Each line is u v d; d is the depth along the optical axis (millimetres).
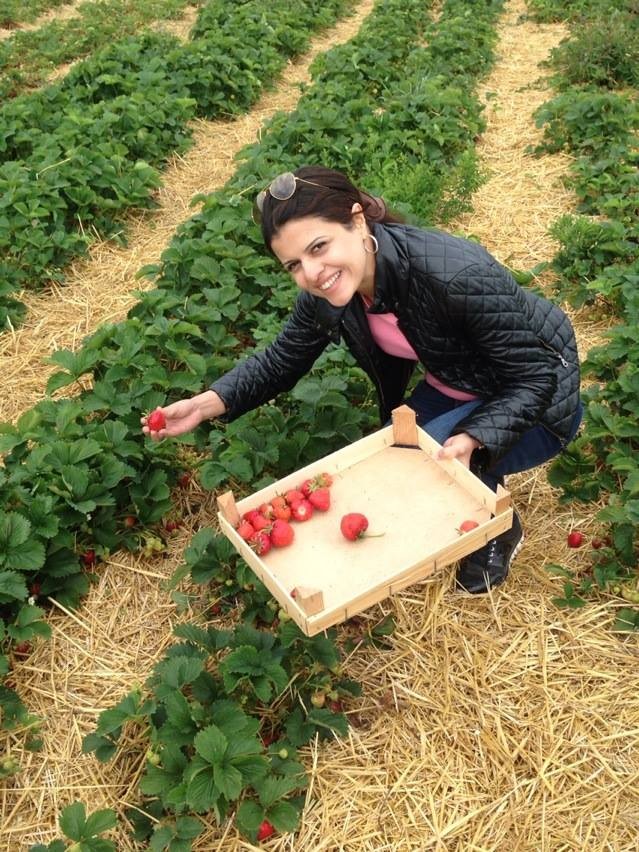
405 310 1476
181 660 1505
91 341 2350
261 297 2697
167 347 2309
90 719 1624
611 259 3000
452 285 1409
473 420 1482
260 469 1952
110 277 3297
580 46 5152
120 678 1699
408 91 4680
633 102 4492
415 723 1559
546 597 1778
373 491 1573
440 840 1385
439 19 6867
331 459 1610
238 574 1688
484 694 1603
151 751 1439
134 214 3742
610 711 1560
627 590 1741
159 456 2090
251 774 1353
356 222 1387
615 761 1481
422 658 1669
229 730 1401
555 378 1534
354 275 1378
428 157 4008
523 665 1646
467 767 1491
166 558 1967
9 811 1481
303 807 1425
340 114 4281
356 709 1582
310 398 2010
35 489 1878
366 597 1334
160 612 1833
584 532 1938
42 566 1812
